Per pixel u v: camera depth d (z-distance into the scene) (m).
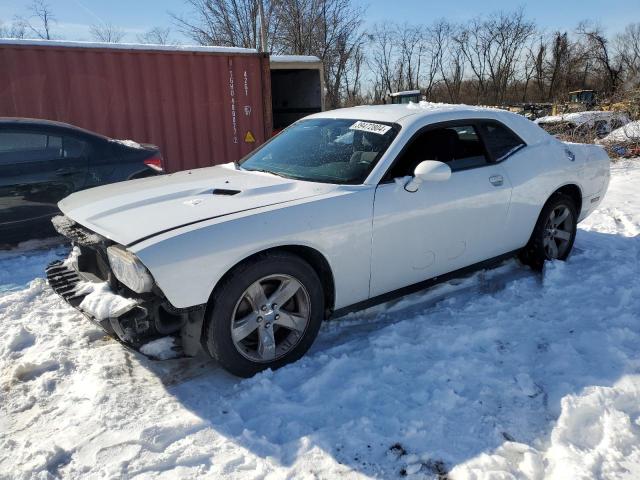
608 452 2.33
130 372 3.12
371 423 2.60
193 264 2.67
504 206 4.06
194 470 2.33
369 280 3.43
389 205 3.38
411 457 2.37
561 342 3.32
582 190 4.78
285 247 3.06
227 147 9.64
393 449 2.43
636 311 3.69
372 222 3.31
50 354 3.29
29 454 2.41
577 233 5.71
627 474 2.21
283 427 2.60
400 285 3.64
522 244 4.41
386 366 3.07
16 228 5.31
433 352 3.28
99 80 8.24
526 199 4.22
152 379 3.06
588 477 2.17
